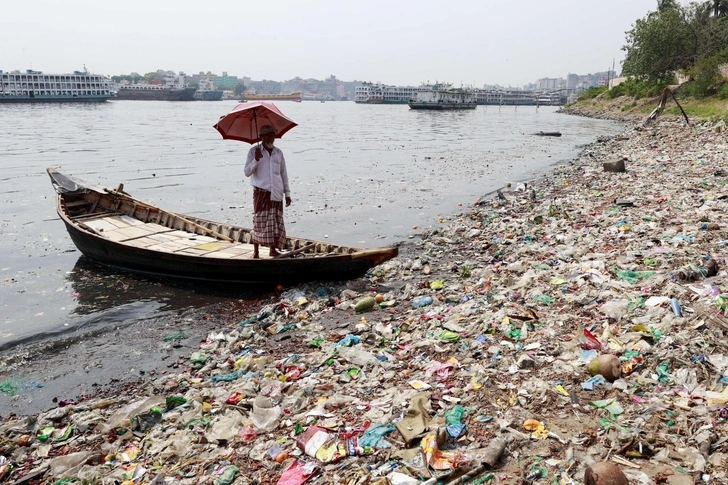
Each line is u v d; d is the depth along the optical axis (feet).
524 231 40.16
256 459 15.01
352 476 13.53
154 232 38.01
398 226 47.52
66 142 124.88
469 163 91.20
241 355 23.36
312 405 17.89
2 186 65.72
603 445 13.70
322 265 30.76
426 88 477.36
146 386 21.50
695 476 12.17
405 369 19.77
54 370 23.21
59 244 42.04
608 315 21.48
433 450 13.70
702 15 208.44
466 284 29.48
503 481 12.68
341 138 148.25
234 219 49.83
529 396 16.25
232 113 28.78
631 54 226.17
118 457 16.11
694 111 144.05
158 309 29.66
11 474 15.83
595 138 140.26
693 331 18.85
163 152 105.81
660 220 37.17
